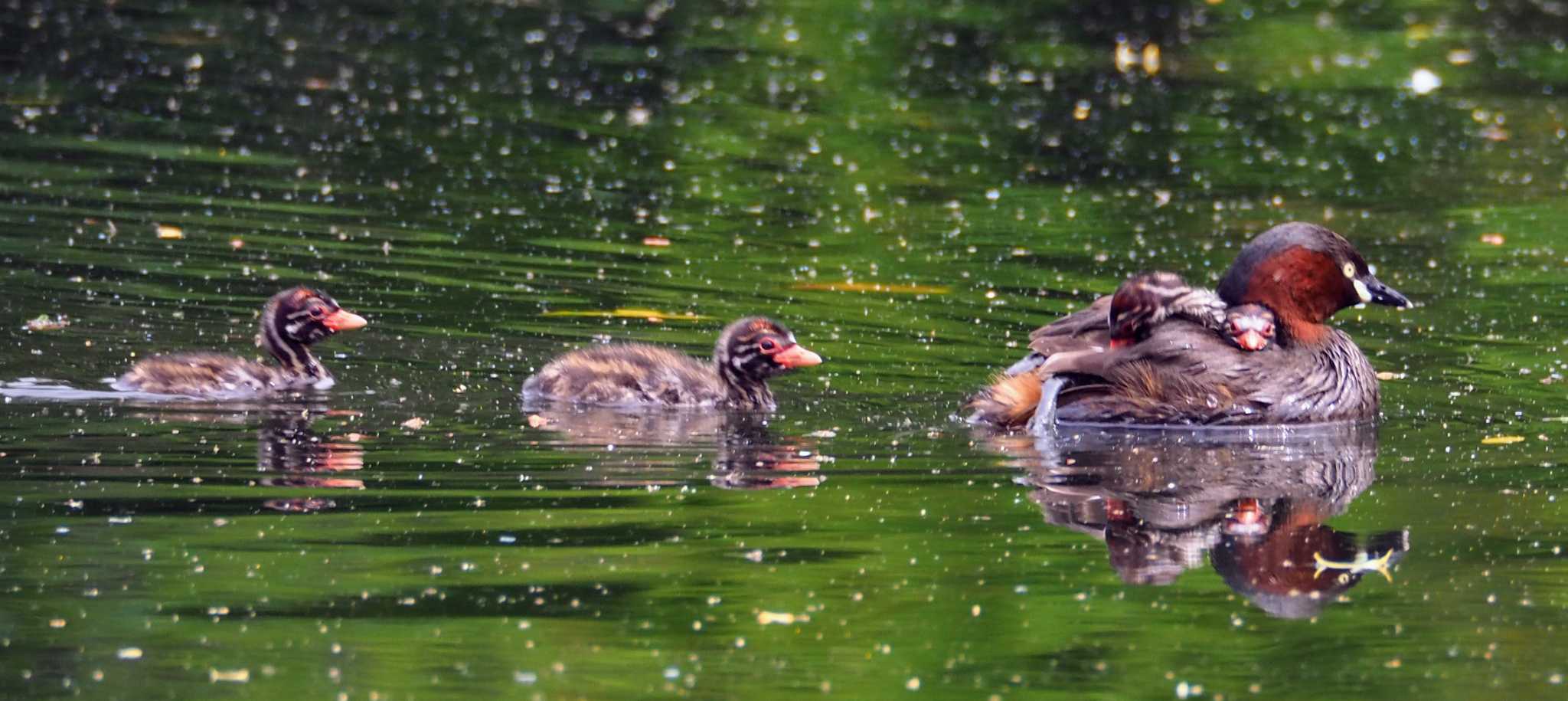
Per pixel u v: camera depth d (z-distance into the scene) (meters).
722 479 12.03
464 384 14.46
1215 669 9.02
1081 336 14.56
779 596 9.79
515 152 24.30
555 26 34.12
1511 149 26.50
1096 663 9.07
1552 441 13.42
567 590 9.80
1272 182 24.23
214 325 15.68
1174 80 31.42
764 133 26.45
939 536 10.90
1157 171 24.86
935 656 9.06
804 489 11.81
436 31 33.00
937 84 30.50
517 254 18.92
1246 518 11.41
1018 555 10.55
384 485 11.64
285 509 11.09
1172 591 10.07
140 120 24.83
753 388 14.29
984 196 22.98
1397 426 13.92
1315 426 13.82
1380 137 27.30
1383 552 10.77
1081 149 26.12
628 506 11.33
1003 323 16.89
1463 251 20.52
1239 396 13.73
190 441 12.57
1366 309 17.95
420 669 8.71
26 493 11.23
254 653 8.87
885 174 24.14
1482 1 39.03
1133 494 11.87
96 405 13.31
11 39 29.75
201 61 29.12
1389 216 22.30
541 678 8.69
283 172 22.31
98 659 8.77
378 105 26.77
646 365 14.27
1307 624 9.60
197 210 20.06
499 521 10.95
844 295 17.77
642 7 36.44
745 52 32.53
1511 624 9.62
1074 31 35.44
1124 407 13.77
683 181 23.14
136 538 10.45
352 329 14.71
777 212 21.66
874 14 36.59
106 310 15.97
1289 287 14.32
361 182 22.03
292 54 30.12
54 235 18.55
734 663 8.88
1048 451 12.94
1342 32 35.94
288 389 14.04
